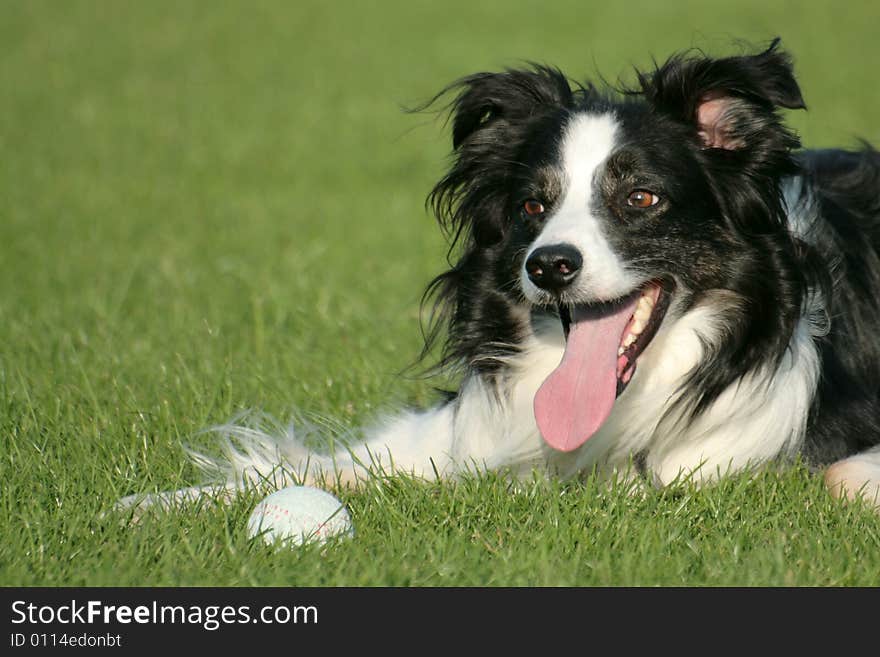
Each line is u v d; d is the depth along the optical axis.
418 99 38.69
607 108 10.32
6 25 53.78
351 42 50.97
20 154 30.80
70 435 11.48
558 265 9.47
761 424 10.35
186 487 10.53
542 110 10.70
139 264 20.34
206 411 12.19
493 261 10.70
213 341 15.25
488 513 9.48
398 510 9.52
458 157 10.96
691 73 10.02
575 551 8.74
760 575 8.34
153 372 13.76
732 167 10.10
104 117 36.25
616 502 9.49
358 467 10.94
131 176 28.88
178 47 49.75
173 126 35.25
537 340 10.53
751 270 10.10
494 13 57.69
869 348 11.35
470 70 43.62
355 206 26.06
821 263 10.62
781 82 9.80
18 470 10.41
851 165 12.67
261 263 20.64
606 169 9.91
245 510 9.53
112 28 53.97
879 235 12.06
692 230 9.98
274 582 8.27
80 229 23.23
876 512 9.34
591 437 10.52
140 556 8.61
